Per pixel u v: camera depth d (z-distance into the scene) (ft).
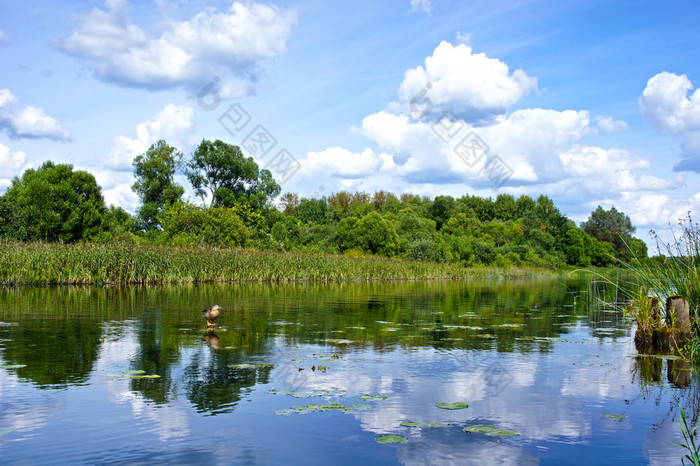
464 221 182.70
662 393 16.49
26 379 17.03
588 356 22.34
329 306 42.19
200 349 22.31
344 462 10.88
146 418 13.41
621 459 11.31
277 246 120.26
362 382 17.29
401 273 103.14
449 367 19.72
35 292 51.72
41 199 107.65
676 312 25.12
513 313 39.50
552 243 181.78
